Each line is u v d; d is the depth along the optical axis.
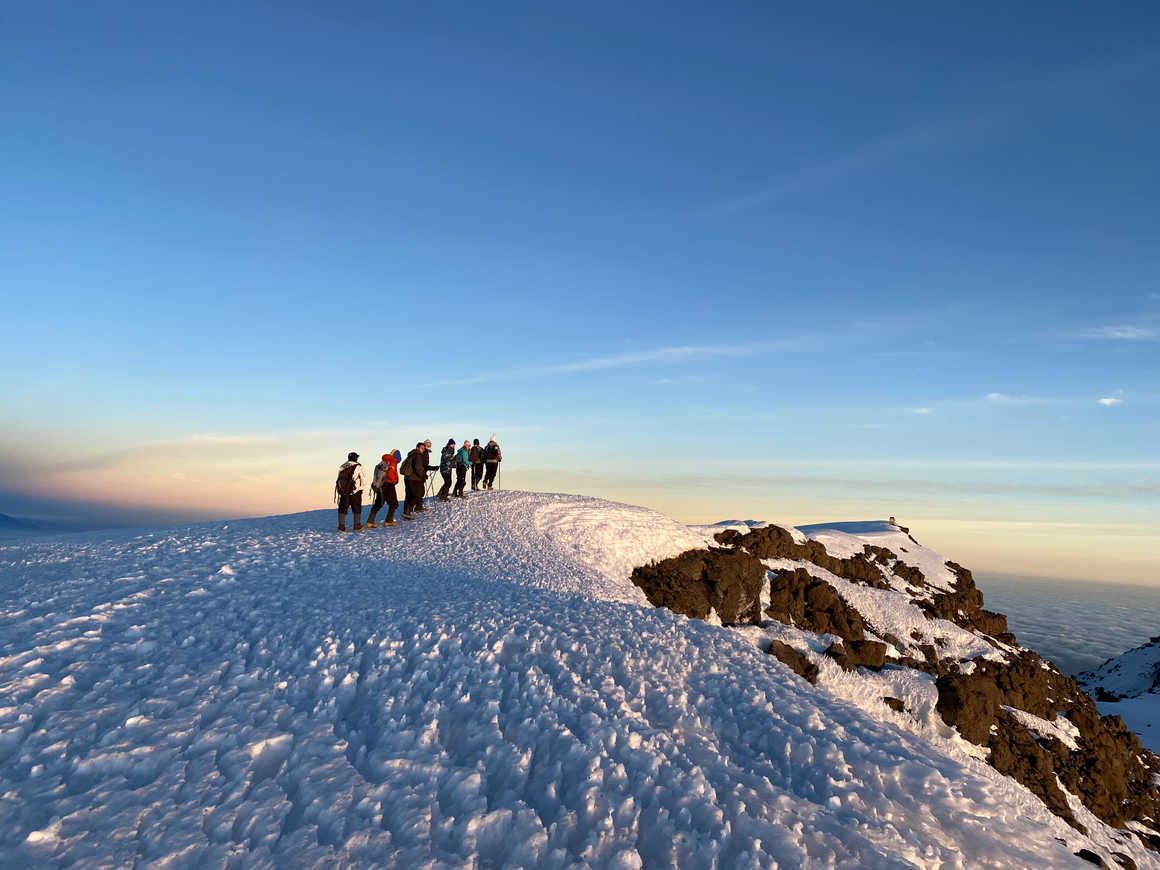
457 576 16.73
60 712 7.15
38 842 4.92
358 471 23.00
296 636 10.29
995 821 6.44
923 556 37.81
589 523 26.09
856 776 6.93
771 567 28.73
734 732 7.84
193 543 19.66
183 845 5.01
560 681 8.60
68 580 14.06
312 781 6.01
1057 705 25.16
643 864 5.25
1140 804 21.23
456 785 6.04
